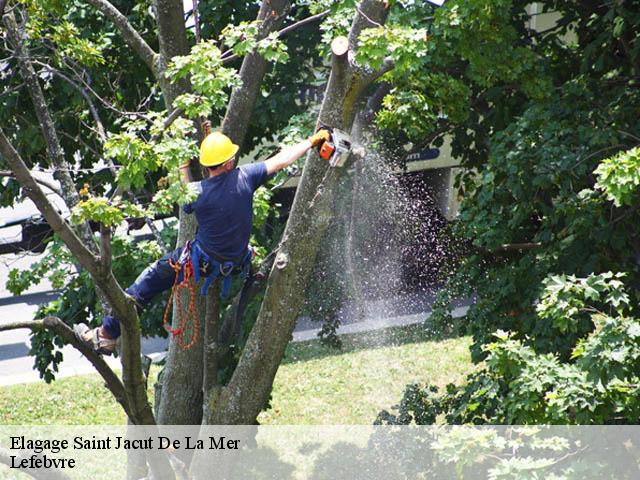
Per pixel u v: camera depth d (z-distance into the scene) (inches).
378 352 887.7
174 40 426.9
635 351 330.6
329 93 365.7
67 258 568.4
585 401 346.0
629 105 515.8
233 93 448.1
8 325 355.3
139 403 367.9
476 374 506.3
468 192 745.6
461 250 609.0
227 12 601.3
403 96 514.3
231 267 331.6
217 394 432.5
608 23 564.4
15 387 863.7
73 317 639.1
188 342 457.4
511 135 511.2
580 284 359.6
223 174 322.3
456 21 494.9
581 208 472.4
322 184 378.0
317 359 893.8
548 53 632.4
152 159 307.6
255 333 416.2
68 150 658.8
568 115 517.7
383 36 321.7
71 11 613.3
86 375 894.4
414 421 598.5
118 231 607.2
